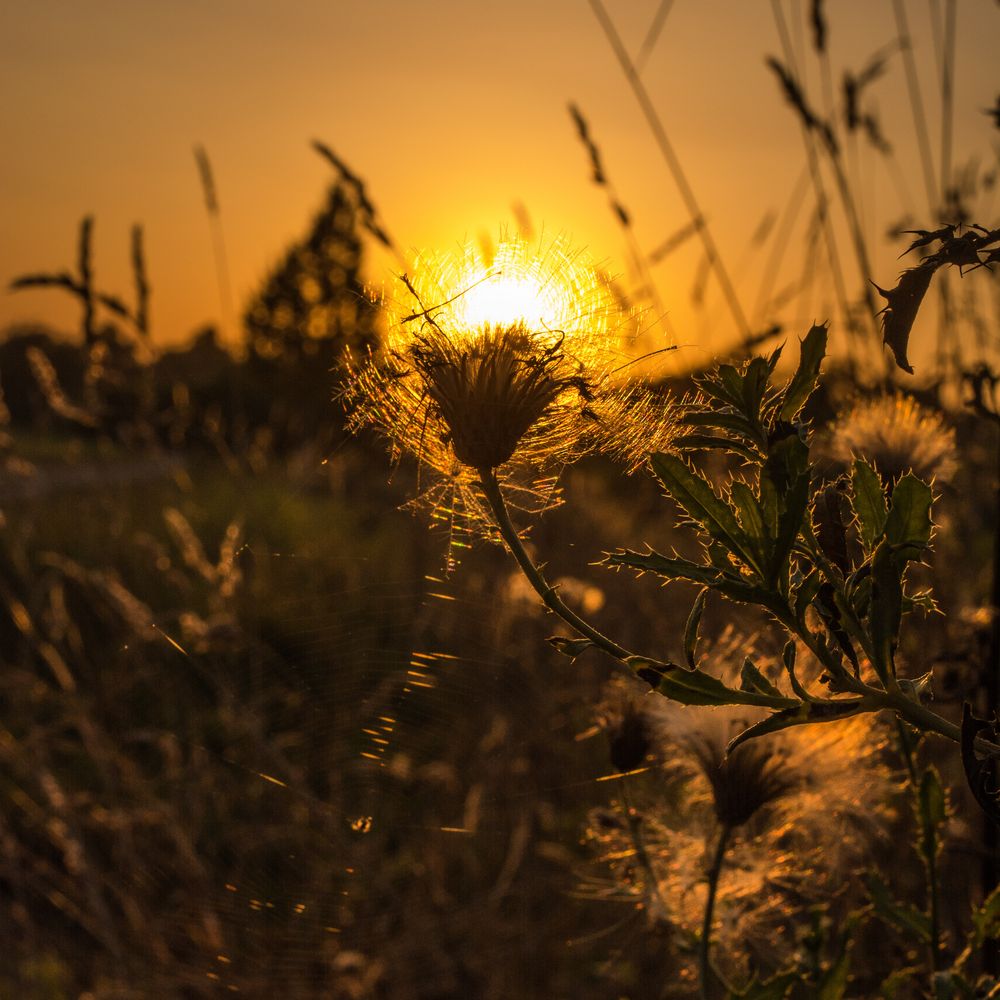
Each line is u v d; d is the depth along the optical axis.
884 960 1.36
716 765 1.13
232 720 3.41
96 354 3.59
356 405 0.83
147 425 4.00
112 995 2.88
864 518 0.70
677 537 3.36
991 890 1.28
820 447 1.10
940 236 0.64
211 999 2.94
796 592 0.72
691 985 1.28
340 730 3.57
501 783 3.24
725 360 0.78
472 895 3.17
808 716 0.66
